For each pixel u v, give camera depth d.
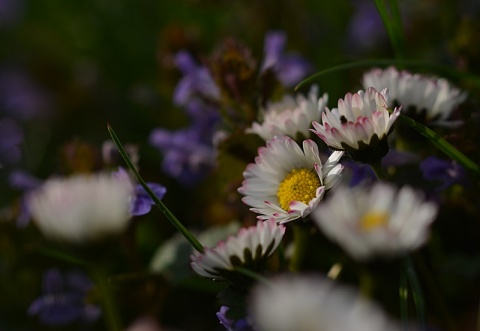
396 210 0.30
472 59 0.45
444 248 0.42
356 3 0.66
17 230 0.45
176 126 0.63
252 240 0.34
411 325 0.38
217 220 0.45
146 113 0.65
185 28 0.62
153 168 0.55
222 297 0.34
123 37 0.73
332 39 0.64
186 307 0.46
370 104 0.34
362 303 0.33
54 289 0.44
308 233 0.38
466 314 0.42
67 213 0.32
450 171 0.39
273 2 0.64
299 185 0.35
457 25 0.52
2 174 0.59
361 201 0.30
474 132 0.40
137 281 0.42
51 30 0.80
